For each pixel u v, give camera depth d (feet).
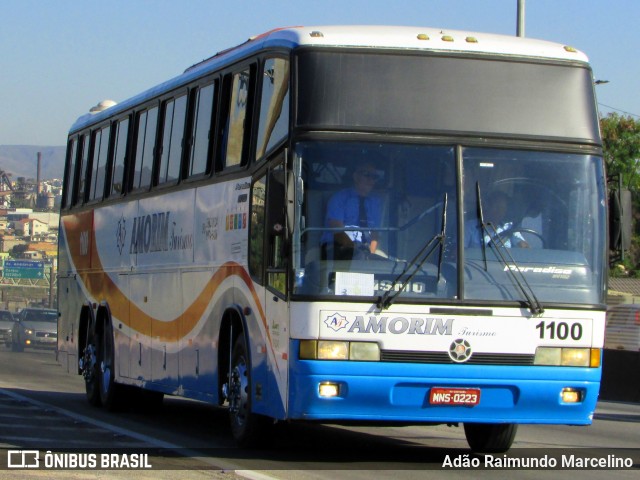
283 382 34.12
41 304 320.09
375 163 34.32
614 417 63.93
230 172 40.34
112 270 55.67
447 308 33.71
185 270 45.11
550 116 35.83
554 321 34.47
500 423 36.91
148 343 49.83
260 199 36.91
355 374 33.19
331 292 33.37
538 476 35.58
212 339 41.81
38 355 134.10
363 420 33.81
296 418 33.35
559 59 36.42
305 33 35.40
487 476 34.94
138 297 51.42
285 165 33.68
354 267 33.58
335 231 33.73
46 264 341.00
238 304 38.99
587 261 35.22
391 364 33.35
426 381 33.50
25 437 41.14
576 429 54.34
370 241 33.83
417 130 34.73
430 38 35.73
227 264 40.27
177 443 41.09
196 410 58.54
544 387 34.32
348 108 34.58
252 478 32.01
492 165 34.96
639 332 86.07
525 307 34.24
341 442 43.01
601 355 35.04
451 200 34.40
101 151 59.26
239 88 40.50
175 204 46.75
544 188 35.24
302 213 33.76
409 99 34.96
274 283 35.09
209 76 43.98
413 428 50.55
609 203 36.24
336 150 34.19
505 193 34.88
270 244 35.65
